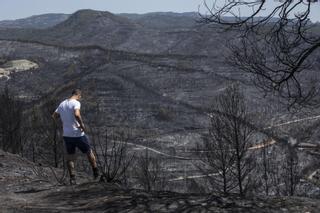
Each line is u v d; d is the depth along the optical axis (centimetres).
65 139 873
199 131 6944
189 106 8788
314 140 3884
